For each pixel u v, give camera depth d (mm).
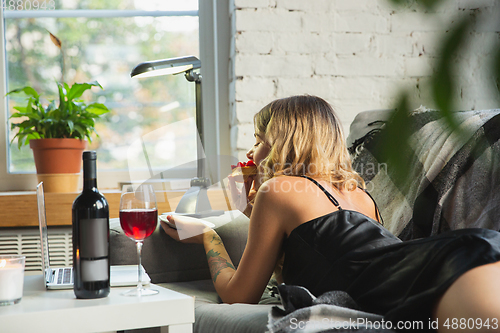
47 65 2137
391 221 1372
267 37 1962
